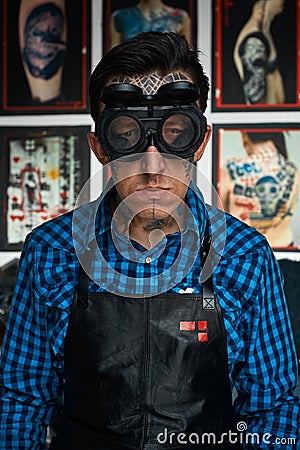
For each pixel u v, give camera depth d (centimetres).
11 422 110
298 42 231
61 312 106
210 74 234
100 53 238
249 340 108
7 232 242
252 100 233
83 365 105
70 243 111
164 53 99
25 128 242
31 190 242
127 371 104
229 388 105
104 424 104
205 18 233
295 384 111
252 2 232
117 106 96
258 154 234
